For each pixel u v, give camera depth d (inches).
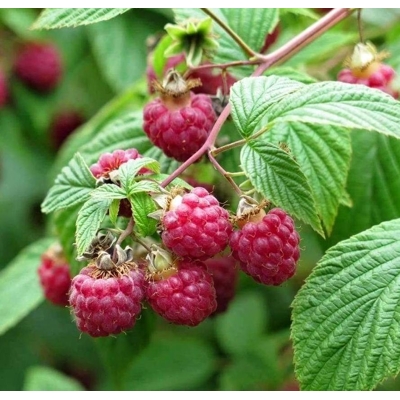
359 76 14.9
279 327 20.6
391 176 15.7
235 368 20.2
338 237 15.6
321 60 17.6
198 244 12.2
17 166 25.2
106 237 12.6
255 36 15.6
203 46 14.5
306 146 14.4
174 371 21.1
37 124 23.0
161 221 12.4
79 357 22.5
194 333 21.5
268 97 12.8
